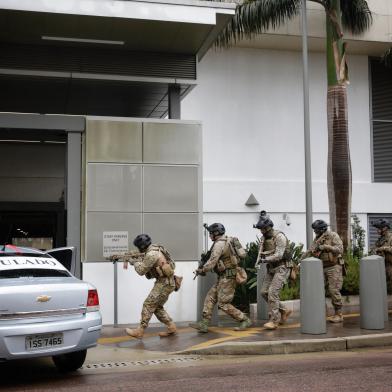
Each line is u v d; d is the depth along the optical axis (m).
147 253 9.08
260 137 18.77
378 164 19.92
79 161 11.50
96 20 10.80
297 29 17.89
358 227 17.39
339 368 7.04
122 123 11.60
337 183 14.20
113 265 11.30
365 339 8.66
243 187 18.39
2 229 16.89
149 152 11.67
